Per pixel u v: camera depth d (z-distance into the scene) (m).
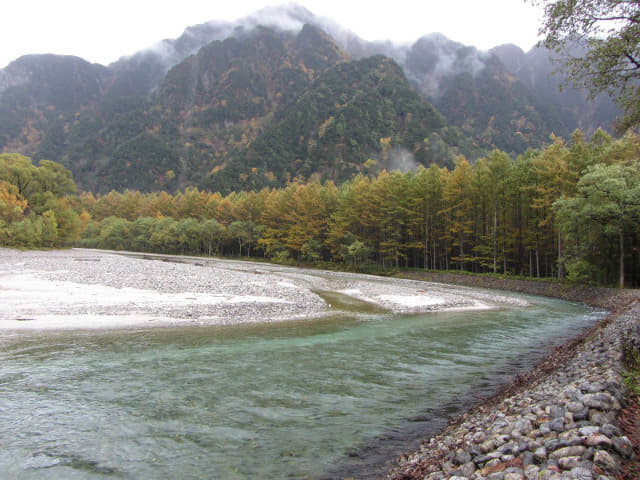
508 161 50.81
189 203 121.81
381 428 7.85
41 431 7.32
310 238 79.19
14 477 5.70
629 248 35.19
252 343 15.50
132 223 119.88
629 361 9.57
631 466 4.23
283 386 10.38
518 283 44.47
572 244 38.84
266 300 27.08
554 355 14.06
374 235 72.25
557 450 4.69
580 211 31.92
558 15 12.95
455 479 4.79
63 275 33.03
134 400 9.05
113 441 7.00
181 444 6.96
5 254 54.09
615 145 38.34
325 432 7.61
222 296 27.55
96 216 143.12
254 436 7.37
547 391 8.15
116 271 38.28
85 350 13.60
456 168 57.50
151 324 18.69
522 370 12.45
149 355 13.19
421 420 8.29
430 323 21.84
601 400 6.07
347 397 9.67
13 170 71.94
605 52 12.78
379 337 17.50
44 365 11.69
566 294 37.09
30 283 27.69
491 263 56.41
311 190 80.69
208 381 10.60
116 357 12.82
